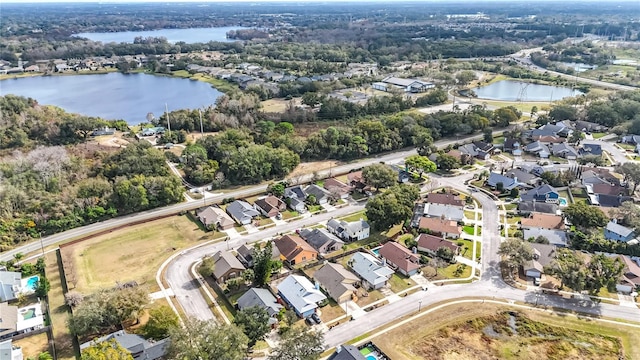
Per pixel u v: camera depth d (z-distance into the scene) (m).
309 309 81.31
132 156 135.62
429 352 73.06
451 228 108.25
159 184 124.44
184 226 114.00
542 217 112.31
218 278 90.44
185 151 150.00
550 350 73.94
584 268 85.81
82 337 74.94
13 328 75.38
